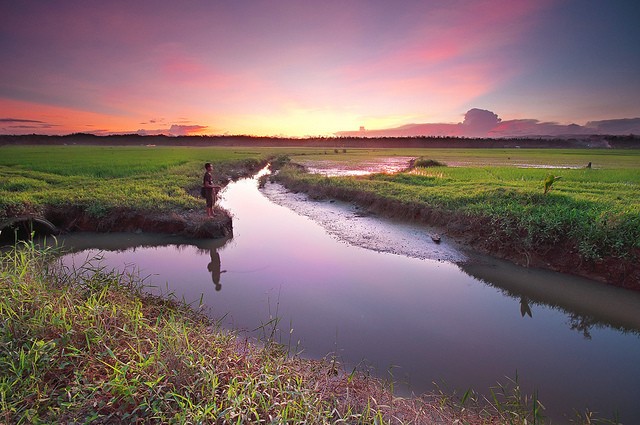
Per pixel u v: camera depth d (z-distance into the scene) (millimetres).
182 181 17938
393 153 63562
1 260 4719
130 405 2877
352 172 26625
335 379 3822
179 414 2656
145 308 4980
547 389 4109
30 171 20531
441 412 3469
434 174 20156
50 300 3979
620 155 53969
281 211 14484
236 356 3668
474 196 11883
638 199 10664
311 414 2807
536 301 6609
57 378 3100
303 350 4715
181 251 9328
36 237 10250
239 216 13547
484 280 7508
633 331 5648
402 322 5660
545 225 8500
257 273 7723
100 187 14844
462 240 9898
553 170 22344
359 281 7336
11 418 2641
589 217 8383
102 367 3211
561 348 5059
